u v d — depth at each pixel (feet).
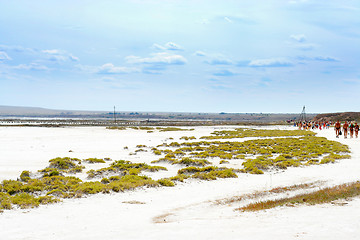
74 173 73.10
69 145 136.77
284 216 30.78
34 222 32.45
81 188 50.11
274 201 39.37
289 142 150.00
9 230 29.37
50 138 165.68
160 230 28.04
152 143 153.28
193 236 25.26
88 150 120.57
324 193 40.86
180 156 105.19
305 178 60.49
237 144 140.36
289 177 62.75
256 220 29.94
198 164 82.94
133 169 71.67
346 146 120.57
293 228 25.85
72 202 43.27
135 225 30.60
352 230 24.13
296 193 45.80
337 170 68.85
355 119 454.81
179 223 30.55
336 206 33.60
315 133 218.79
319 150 108.78
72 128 264.72
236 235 24.79
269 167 76.13
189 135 208.03
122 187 52.29
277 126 392.47
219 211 36.76
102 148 127.95
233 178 63.93
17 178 64.03
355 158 89.86
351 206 32.99
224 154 105.29
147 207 40.14
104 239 25.75
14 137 165.48
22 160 92.07
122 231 28.22
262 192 48.55
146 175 69.72
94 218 34.19
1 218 34.22
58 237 26.76
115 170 71.92
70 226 30.66
